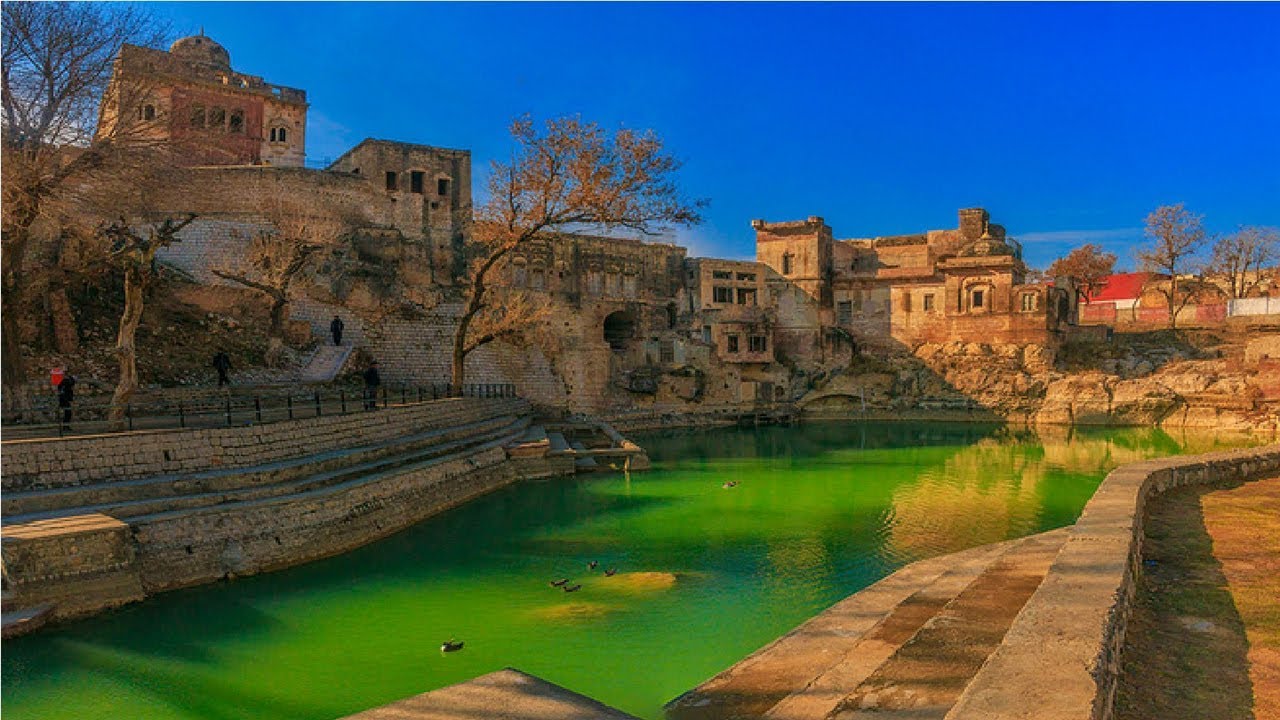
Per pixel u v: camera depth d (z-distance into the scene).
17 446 18.59
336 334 45.88
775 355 75.69
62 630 15.86
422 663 15.09
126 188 27.69
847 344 74.38
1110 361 68.88
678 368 64.38
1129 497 14.66
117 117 27.05
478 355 52.75
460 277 57.69
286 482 22.80
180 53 61.56
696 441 54.22
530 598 19.06
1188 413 59.56
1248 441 51.88
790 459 44.78
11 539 15.75
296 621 17.28
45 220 29.91
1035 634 7.55
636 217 38.16
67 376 25.64
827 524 27.48
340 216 56.53
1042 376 66.12
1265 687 7.67
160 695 13.62
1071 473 39.22
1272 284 89.19
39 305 33.09
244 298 46.09
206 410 27.12
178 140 29.45
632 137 37.66
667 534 25.88
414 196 60.69
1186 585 11.12
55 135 24.98
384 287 50.16
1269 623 9.46
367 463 27.02
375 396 35.22
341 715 12.99
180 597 18.08
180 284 44.88
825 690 10.02
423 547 23.67
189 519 19.16
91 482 19.62
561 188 37.84
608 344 61.44
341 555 22.36
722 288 73.25
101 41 26.80
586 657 15.33
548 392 57.25
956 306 72.19
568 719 8.36
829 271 78.19
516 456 36.91
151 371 35.62
